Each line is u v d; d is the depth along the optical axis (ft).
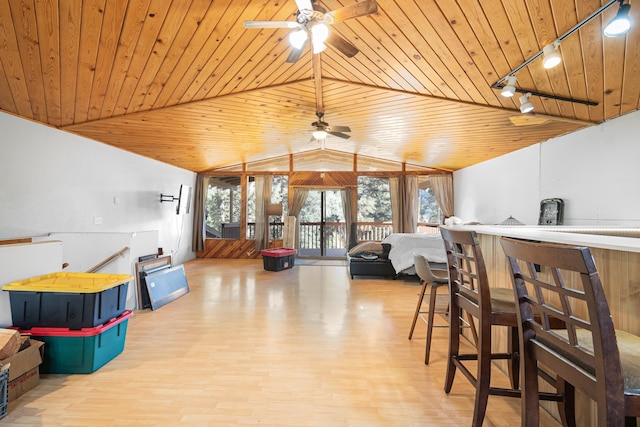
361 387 6.63
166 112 12.26
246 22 6.29
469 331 8.93
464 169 23.68
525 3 6.25
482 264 5.26
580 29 6.80
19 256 7.73
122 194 16.19
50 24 6.52
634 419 3.81
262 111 13.70
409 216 25.30
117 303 8.05
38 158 11.18
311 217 30.12
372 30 7.69
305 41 6.95
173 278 13.75
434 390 6.54
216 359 7.86
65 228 12.38
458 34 7.47
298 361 7.77
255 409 5.86
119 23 6.74
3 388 5.53
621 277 4.45
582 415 5.00
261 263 23.17
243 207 25.79
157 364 7.57
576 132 12.86
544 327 3.76
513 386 6.24
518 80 9.18
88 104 10.50
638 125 10.27
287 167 25.90
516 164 17.11
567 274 5.44
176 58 8.41
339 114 14.48
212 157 21.80
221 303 12.82
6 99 9.31
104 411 5.77
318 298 13.62
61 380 6.83
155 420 5.53
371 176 25.82
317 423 5.50
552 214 13.93
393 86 10.99
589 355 2.99
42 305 7.16
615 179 11.05
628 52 7.47
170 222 21.61
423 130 16.01
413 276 17.94
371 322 10.59
